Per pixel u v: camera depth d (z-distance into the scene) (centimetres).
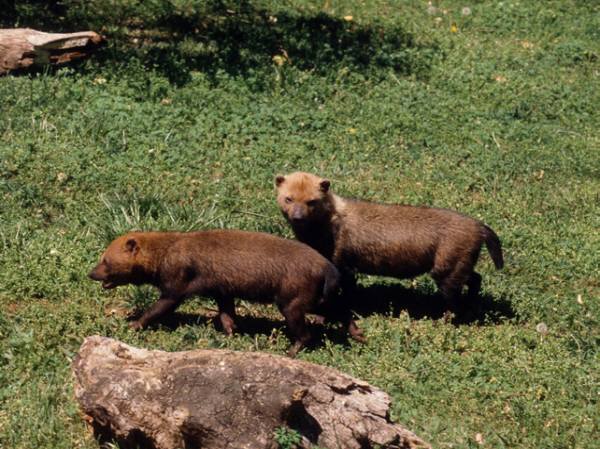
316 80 2058
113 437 947
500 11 2609
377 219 1302
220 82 1975
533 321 1348
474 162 1848
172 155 1702
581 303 1398
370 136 1897
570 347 1287
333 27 2339
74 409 1001
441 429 1074
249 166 1712
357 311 1337
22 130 1702
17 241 1366
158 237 1204
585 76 2322
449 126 1975
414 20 2498
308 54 2169
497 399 1144
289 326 1191
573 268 1493
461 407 1123
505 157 1880
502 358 1241
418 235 1291
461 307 1325
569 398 1160
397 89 2095
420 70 2206
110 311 1249
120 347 954
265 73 2048
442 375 1181
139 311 1252
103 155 1666
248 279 1184
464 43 2398
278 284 1180
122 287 1298
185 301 1300
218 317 1274
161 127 1792
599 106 2161
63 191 1544
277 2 2441
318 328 1280
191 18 2245
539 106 2125
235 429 891
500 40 2473
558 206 1716
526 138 1983
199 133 1794
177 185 1611
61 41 1911
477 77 2206
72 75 1914
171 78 1964
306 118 1906
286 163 1744
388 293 1386
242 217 1527
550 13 2611
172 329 1230
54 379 1073
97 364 937
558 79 2277
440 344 1247
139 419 907
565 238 1594
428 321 1300
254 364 908
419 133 1931
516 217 1652
